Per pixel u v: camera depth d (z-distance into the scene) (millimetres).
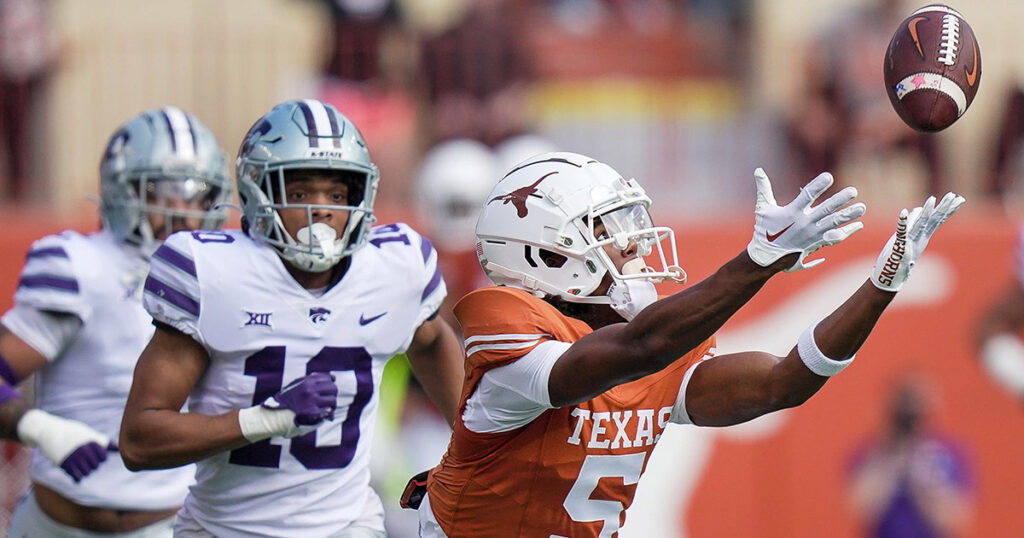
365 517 14203
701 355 12266
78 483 16094
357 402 13867
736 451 25578
